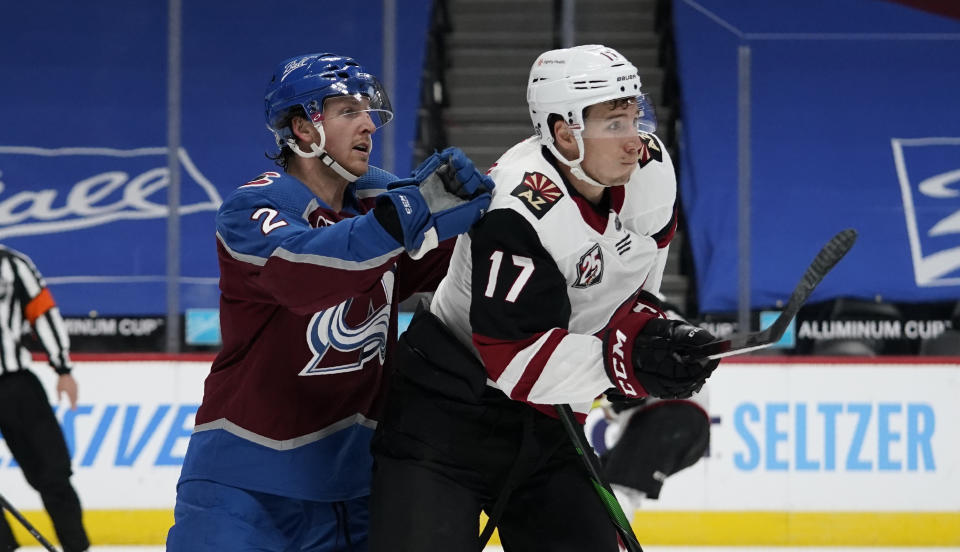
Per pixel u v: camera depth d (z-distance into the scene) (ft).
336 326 20.57
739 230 57.47
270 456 20.71
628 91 18.94
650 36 61.36
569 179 19.65
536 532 21.11
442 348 20.61
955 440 50.44
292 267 18.85
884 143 58.59
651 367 18.53
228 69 60.18
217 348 56.29
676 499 50.14
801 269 57.16
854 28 59.31
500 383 19.39
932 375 50.52
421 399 20.74
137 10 59.82
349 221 18.80
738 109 58.95
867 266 56.75
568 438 21.35
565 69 19.07
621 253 20.29
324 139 20.52
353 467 21.70
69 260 57.00
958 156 58.18
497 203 19.11
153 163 58.39
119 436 50.29
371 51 61.26
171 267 56.34
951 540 50.29
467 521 20.33
